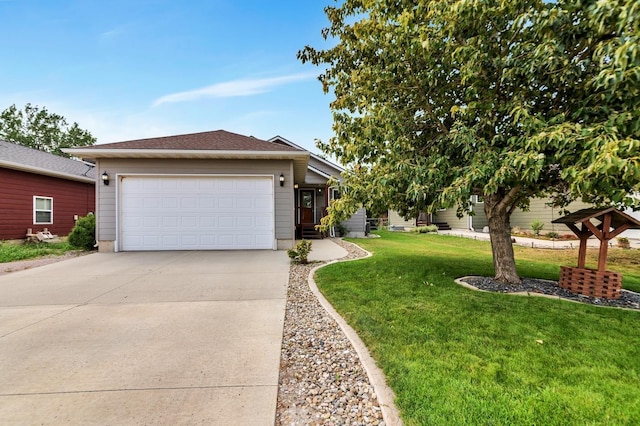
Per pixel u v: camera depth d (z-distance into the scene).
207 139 9.57
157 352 2.65
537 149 3.10
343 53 5.36
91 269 6.15
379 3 4.48
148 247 8.55
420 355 2.54
